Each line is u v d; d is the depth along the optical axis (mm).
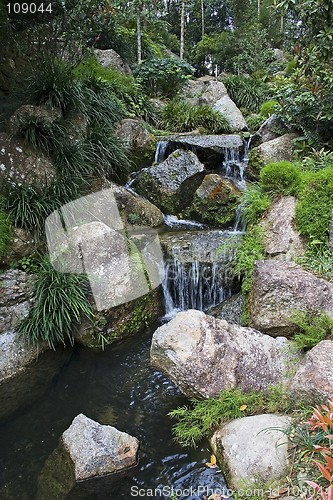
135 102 7129
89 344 3764
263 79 9617
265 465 2291
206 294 4359
